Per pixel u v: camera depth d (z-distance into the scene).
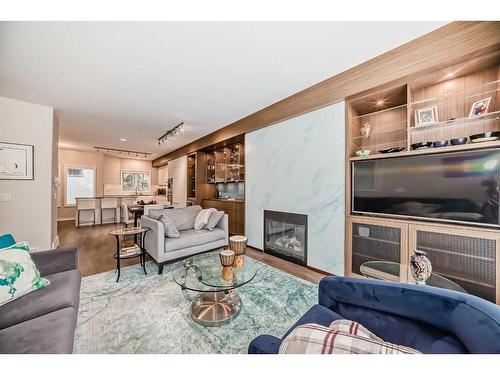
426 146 1.95
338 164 2.55
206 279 1.82
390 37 1.85
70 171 7.11
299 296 2.13
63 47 1.92
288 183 3.18
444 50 1.74
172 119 4.05
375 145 2.60
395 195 2.12
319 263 2.75
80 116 3.83
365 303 1.05
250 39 1.84
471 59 1.72
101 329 1.61
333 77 2.49
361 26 1.70
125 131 4.86
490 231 1.60
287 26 1.69
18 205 3.07
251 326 1.66
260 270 2.82
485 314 0.67
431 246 1.87
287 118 3.12
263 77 2.51
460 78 1.98
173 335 1.55
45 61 2.15
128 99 3.10
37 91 2.81
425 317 0.88
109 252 3.59
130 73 2.39
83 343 1.46
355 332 0.85
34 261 1.64
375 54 2.09
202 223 3.37
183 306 1.93
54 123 3.60
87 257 3.31
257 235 3.75
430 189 1.91
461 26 1.66
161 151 7.46
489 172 1.63
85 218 6.33
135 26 1.67
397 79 2.01
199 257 2.31
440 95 2.09
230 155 5.29
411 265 1.45
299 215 3.01
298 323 1.04
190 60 2.15
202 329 1.62
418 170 1.98
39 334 1.01
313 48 1.98
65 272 1.70
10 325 1.12
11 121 3.03
